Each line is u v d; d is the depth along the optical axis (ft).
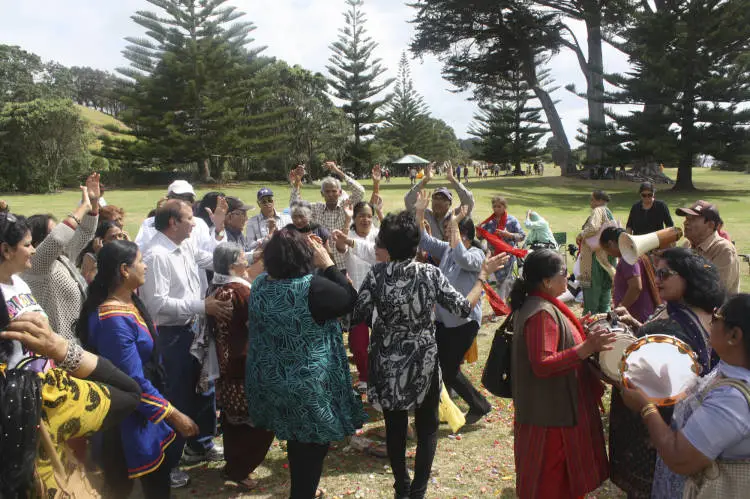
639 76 103.14
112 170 126.72
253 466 11.25
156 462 9.00
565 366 8.24
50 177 107.65
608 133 109.19
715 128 100.42
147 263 11.13
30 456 5.41
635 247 10.41
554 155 140.46
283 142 138.51
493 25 122.11
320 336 9.17
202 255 14.16
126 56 119.65
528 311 8.87
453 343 13.33
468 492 11.13
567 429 8.72
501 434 13.69
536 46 127.03
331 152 146.72
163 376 9.44
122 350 8.46
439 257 14.74
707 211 12.55
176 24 120.57
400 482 10.39
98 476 8.06
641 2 108.78
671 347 7.11
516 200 84.17
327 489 11.30
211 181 129.59
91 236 12.32
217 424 14.42
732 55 97.86
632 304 12.96
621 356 8.11
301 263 9.20
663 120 102.27
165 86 120.67
